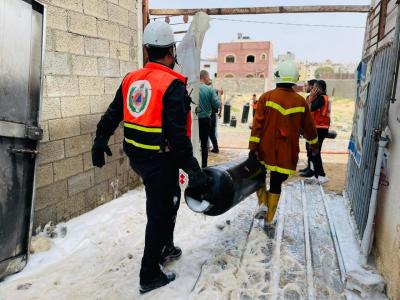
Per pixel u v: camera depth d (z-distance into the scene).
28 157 2.86
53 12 3.40
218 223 3.93
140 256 3.15
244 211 4.36
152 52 2.41
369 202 3.06
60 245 3.31
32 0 2.75
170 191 2.48
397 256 2.33
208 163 7.30
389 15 3.19
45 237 3.34
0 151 2.61
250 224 3.94
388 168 2.74
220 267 2.94
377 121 3.05
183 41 4.61
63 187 3.70
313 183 5.66
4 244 2.73
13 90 2.65
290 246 3.38
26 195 2.88
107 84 4.35
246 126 15.07
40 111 2.89
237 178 2.92
